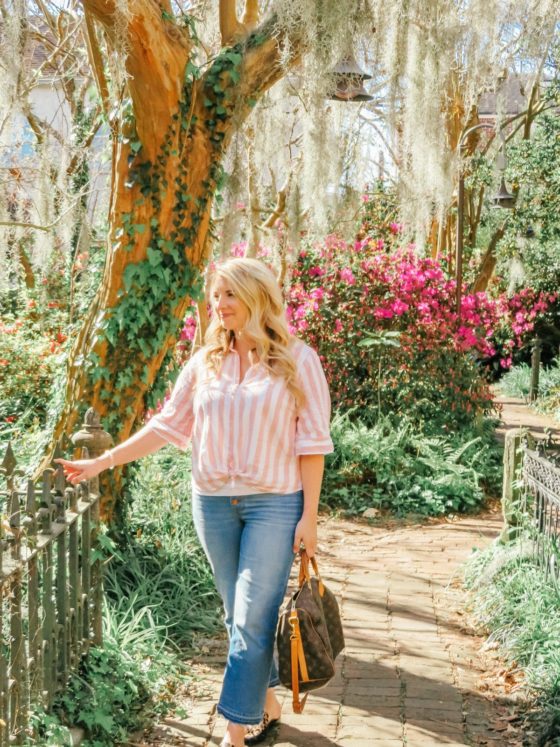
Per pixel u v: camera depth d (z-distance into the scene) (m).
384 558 6.32
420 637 4.70
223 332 3.12
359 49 6.50
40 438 5.70
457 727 3.63
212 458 3.03
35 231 9.94
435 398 9.80
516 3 8.27
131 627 4.23
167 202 5.30
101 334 5.26
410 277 10.09
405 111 7.98
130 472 5.36
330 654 3.01
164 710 3.73
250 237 9.61
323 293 9.88
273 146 9.05
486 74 8.78
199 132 5.41
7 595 2.84
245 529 3.05
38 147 9.16
